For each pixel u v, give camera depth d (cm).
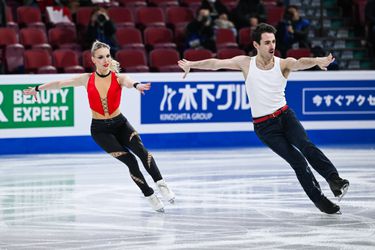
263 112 1569
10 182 2100
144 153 1608
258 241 1342
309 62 1519
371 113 3050
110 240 1361
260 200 1788
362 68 3619
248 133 2956
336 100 3017
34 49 3012
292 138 1552
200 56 3108
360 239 1354
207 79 2903
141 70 3048
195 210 1664
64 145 2778
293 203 1747
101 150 2822
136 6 3484
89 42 3081
